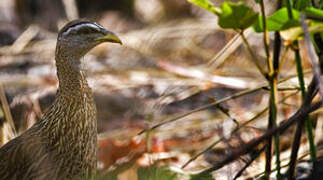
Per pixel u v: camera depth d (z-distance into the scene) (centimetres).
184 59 1395
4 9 1684
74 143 769
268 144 716
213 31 1474
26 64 1339
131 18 1788
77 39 761
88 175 791
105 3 1884
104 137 1045
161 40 1441
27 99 1130
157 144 1005
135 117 1152
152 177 707
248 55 1281
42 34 1495
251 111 1082
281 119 1077
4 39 1467
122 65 1343
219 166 654
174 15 1730
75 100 766
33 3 1750
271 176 862
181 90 1165
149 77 1243
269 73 655
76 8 1677
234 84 1148
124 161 940
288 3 638
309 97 657
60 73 772
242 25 628
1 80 1215
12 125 959
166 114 1153
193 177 674
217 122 1041
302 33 603
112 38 764
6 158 771
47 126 780
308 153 808
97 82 1231
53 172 763
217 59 1219
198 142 1024
